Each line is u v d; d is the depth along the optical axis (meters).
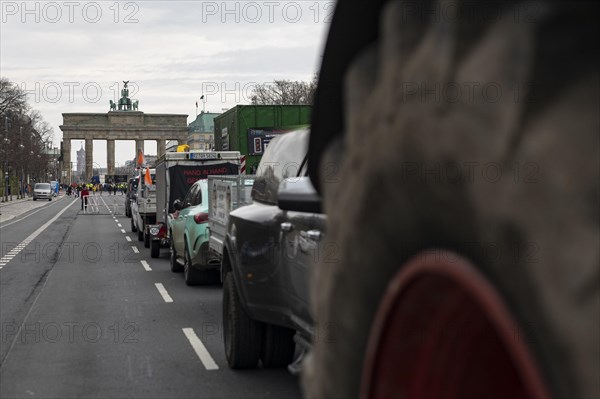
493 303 1.33
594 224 1.04
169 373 7.62
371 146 1.74
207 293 14.19
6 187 102.56
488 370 1.79
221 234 12.38
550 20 1.14
